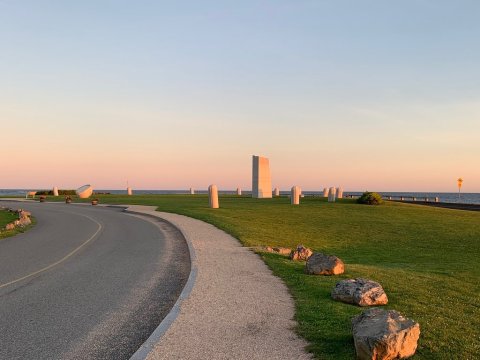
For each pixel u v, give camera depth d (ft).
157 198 189.47
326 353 19.42
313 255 38.83
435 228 86.58
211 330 22.36
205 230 68.90
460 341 21.43
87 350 21.02
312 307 26.58
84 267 42.32
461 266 50.83
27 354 20.54
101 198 194.80
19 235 69.67
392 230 82.89
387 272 41.34
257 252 48.08
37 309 27.99
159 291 32.76
